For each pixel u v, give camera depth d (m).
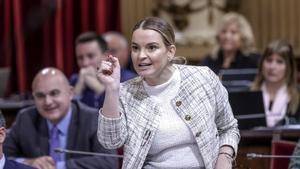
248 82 11.44
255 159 6.88
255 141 8.40
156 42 5.15
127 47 12.78
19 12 18.33
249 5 18.20
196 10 17.81
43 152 7.91
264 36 18.23
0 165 5.74
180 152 5.28
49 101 7.67
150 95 5.34
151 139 5.22
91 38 10.77
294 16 18.16
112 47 12.46
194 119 5.25
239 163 6.39
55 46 18.41
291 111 9.75
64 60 18.45
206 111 5.32
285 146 7.57
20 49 18.39
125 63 12.72
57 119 7.82
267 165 7.59
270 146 8.38
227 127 5.64
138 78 5.45
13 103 12.20
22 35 18.36
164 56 5.21
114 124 5.10
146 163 5.35
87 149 7.78
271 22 18.20
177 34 17.73
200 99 5.34
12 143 8.10
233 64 13.44
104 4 18.34
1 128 5.69
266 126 8.91
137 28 5.23
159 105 5.31
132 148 5.23
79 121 7.89
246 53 13.73
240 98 8.91
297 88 10.13
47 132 8.00
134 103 5.33
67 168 7.56
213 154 5.35
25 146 8.03
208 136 5.29
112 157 7.59
